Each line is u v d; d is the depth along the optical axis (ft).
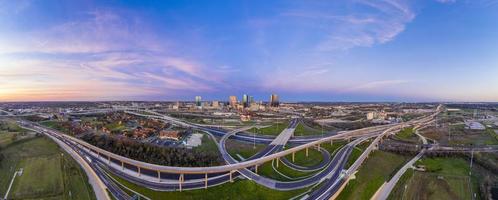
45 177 493.77
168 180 486.38
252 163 517.14
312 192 442.09
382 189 483.10
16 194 432.66
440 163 627.05
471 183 510.58
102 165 563.48
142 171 531.09
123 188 454.81
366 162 611.88
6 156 604.08
